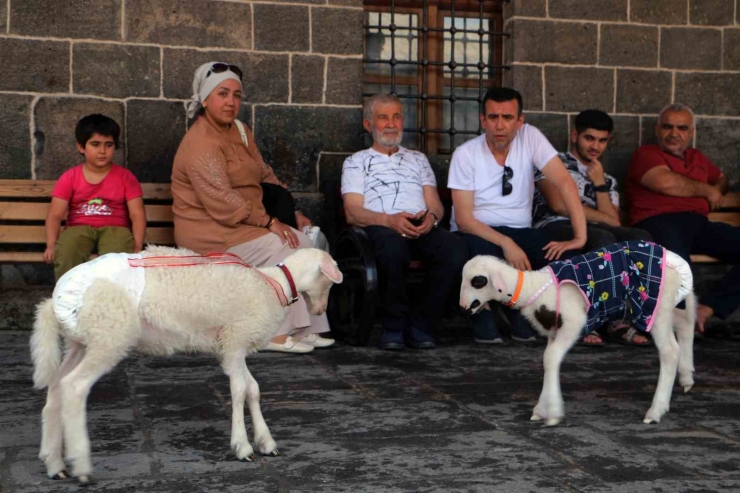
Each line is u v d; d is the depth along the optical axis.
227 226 5.64
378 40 7.61
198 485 2.97
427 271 6.00
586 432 3.72
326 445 3.49
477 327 6.23
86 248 5.80
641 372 5.15
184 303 3.14
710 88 7.90
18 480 3.02
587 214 6.71
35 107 6.68
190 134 5.70
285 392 4.50
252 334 3.27
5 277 6.72
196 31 6.93
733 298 6.45
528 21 7.53
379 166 6.39
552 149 6.19
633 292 3.97
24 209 6.32
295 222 6.12
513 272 4.04
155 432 3.67
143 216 5.97
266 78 7.09
